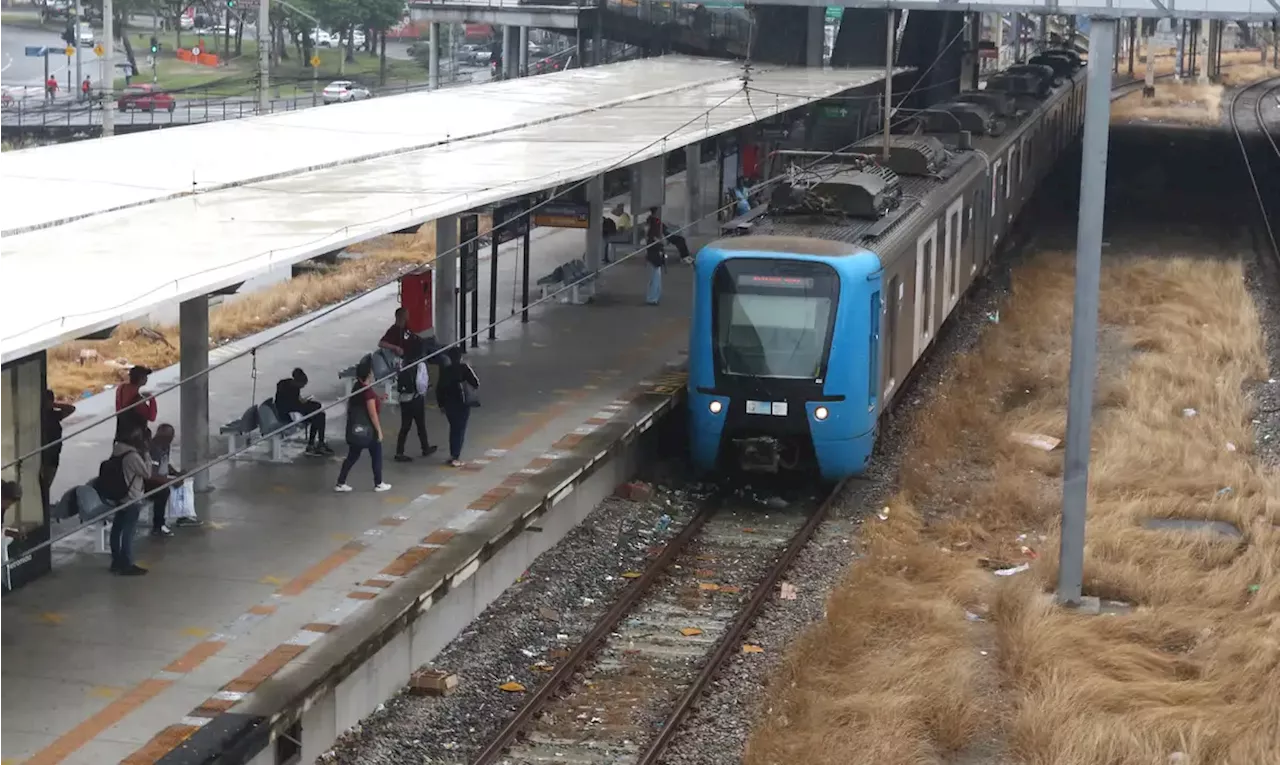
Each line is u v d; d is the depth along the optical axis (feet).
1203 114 236.43
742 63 133.39
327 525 49.47
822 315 60.29
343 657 38.55
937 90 151.02
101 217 49.55
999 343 88.53
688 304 89.92
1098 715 39.75
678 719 40.22
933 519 59.57
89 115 150.82
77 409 63.52
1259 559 51.67
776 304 60.59
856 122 124.57
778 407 60.39
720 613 49.26
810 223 67.41
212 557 46.26
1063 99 154.61
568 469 56.18
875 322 61.93
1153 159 181.06
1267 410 75.41
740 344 60.80
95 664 38.06
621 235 103.86
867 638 45.91
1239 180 165.37
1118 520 56.03
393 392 65.92
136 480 44.42
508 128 78.54
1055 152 152.05
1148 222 137.18
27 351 32.17
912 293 71.00
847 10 144.77
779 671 43.47
